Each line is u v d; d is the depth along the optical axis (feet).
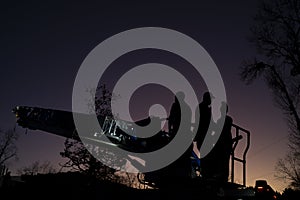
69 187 45.37
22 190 53.01
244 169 22.98
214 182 21.93
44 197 48.73
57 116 32.22
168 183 23.47
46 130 32.27
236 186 22.26
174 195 22.98
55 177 48.47
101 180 42.16
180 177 22.97
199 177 22.50
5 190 54.08
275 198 32.04
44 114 32.58
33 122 32.58
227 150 22.06
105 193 41.39
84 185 43.19
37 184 50.96
